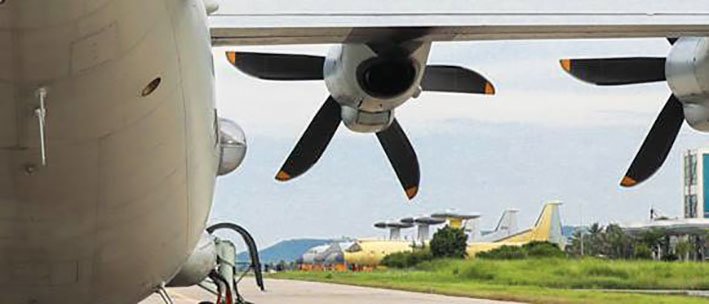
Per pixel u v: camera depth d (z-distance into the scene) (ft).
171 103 79.61
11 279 89.71
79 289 93.56
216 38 122.83
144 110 77.15
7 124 72.43
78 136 75.31
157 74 74.79
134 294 101.19
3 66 67.46
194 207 95.35
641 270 524.11
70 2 63.31
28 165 76.33
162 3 70.44
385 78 126.21
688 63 140.05
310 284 493.77
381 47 125.08
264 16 118.01
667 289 463.42
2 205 80.28
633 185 156.56
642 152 155.12
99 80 71.20
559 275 539.29
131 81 73.15
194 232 100.17
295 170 147.84
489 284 493.36
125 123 76.79
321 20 117.50
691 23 123.54
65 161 77.20
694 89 140.77
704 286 469.16
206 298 320.91
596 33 126.21
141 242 91.25
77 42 66.64
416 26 117.19
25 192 79.05
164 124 80.53
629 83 155.94
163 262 98.22
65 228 84.02
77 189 80.23
